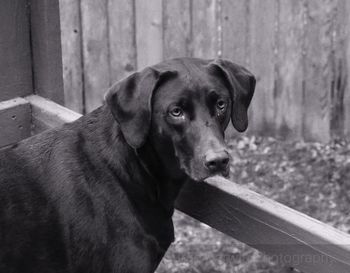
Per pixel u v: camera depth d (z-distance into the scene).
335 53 8.95
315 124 9.17
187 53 9.01
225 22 8.92
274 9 8.86
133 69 9.00
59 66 5.37
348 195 7.83
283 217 3.79
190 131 3.72
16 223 4.03
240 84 3.91
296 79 9.06
